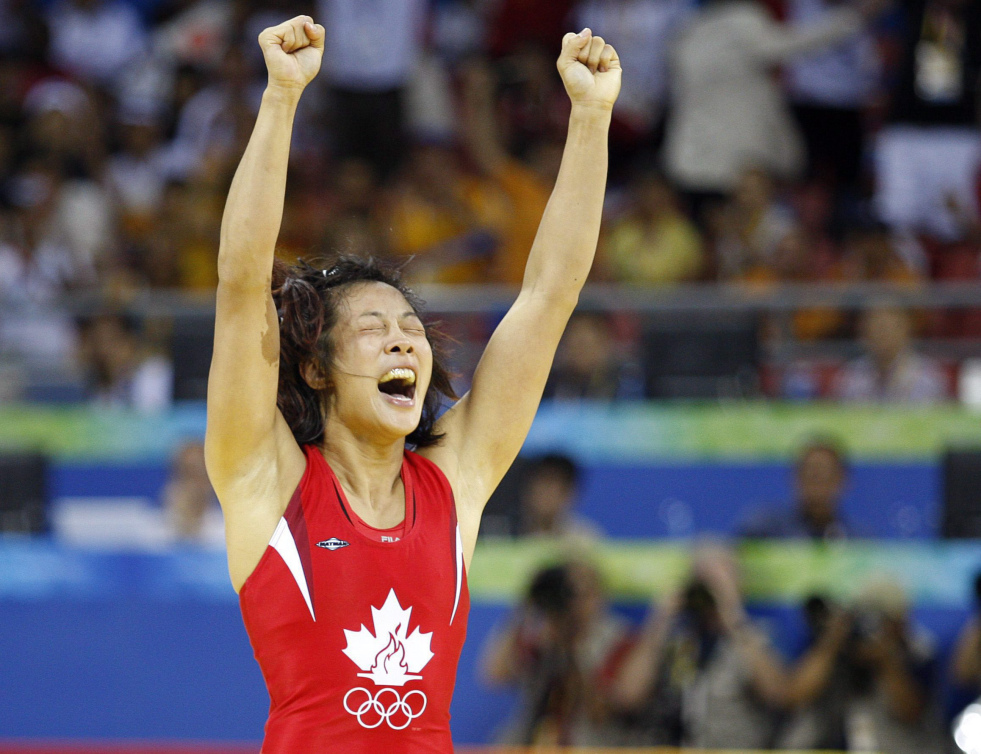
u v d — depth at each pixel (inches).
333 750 384.5
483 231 1334.9
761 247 1301.7
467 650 935.0
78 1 1605.6
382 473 424.2
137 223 1444.4
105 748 946.1
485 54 1552.7
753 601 946.1
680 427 1095.0
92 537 1103.6
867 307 1167.0
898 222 1438.2
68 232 1368.1
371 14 1503.4
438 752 396.5
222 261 399.5
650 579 954.7
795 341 1227.9
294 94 403.5
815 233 1411.2
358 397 416.8
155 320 1213.7
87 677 962.7
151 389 1196.5
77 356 1230.3
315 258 482.3
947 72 1517.0
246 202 396.2
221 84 1530.5
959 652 887.1
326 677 389.1
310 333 421.1
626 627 924.0
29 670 962.7
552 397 1147.3
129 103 1568.7
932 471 1080.2
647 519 1076.5
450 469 441.1
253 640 400.8
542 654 899.4
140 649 964.0
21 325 1261.1
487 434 450.3
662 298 1163.3
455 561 414.9
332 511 403.5
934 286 1240.8
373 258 451.5
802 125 1514.5
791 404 1099.3
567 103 1499.8
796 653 935.7
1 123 1533.0
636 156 1529.3
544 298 454.0
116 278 1330.0
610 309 1163.3
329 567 395.9
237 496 403.9
